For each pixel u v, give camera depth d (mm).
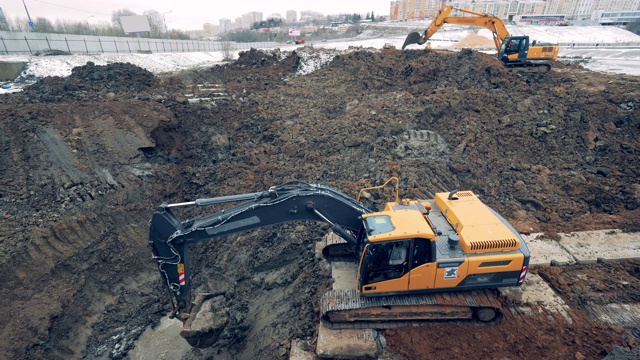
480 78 18906
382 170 13391
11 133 13586
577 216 11445
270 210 7699
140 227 13453
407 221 7340
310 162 15719
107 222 12867
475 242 7133
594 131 14609
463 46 43688
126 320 11422
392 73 23219
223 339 10242
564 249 9734
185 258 7875
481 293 7676
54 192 12688
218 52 45375
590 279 8734
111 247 12477
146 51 40906
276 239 12242
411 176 12930
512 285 7445
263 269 11875
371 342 7391
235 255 12633
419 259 7180
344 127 17109
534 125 15062
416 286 7359
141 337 10984
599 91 16859
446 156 14133
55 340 10133
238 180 15406
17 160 13055
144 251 13023
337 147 16109
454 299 7477
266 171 15555
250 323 10383
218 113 18938
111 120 15477
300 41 53812
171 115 17391
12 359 9312
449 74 20219
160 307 11758
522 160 14109
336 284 8445
